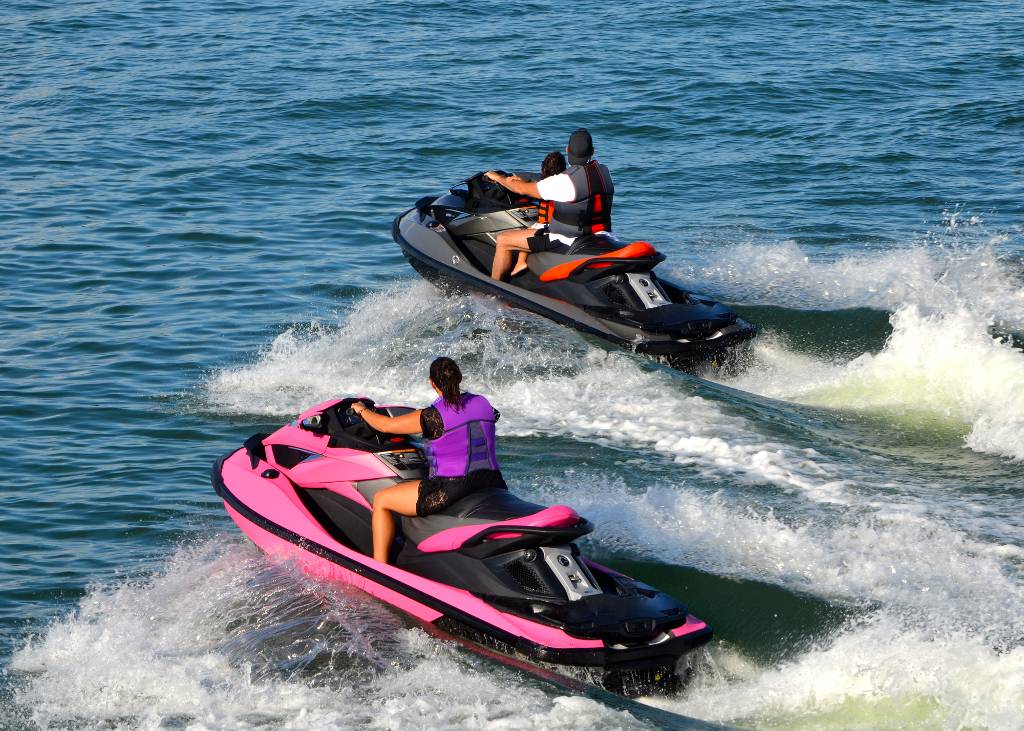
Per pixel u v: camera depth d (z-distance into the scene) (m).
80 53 59.16
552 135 45.97
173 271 32.72
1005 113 47.56
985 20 65.31
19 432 22.91
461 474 16.19
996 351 24.16
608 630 14.67
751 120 47.91
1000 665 14.09
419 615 15.91
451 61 57.22
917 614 15.62
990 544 17.73
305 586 17.00
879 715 14.01
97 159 43.16
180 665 15.12
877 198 38.72
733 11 68.06
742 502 19.45
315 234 36.00
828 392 24.88
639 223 36.75
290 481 18.39
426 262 28.92
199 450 22.23
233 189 40.22
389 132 46.53
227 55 58.56
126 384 25.27
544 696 14.13
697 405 23.53
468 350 26.02
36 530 19.19
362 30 63.91
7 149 44.12
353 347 26.80
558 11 68.62
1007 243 33.62
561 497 19.61
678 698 15.00
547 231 27.44
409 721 13.59
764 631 15.88
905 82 52.88
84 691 14.69
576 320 26.50
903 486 20.14
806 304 28.98
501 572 15.57
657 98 50.84
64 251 34.09
